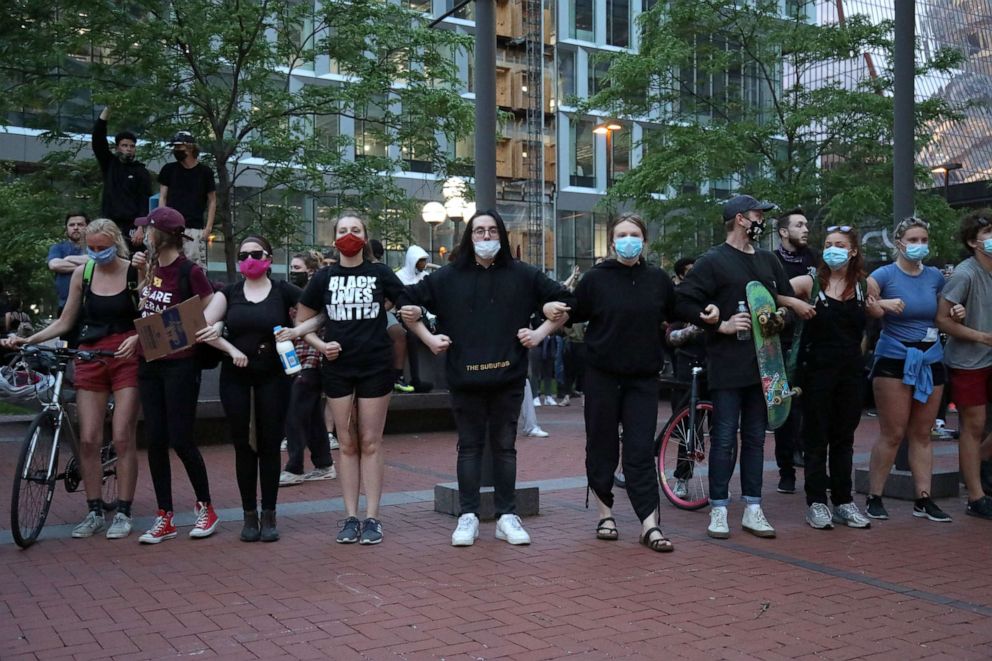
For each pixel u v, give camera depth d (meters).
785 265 8.18
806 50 20.59
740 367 6.52
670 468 7.88
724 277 6.52
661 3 21.12
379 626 4.59
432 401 12.90
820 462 6.93
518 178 39.31
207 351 6.50
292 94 16.64
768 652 4.27
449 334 6.40
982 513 7.26
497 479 6.51
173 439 6.36
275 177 16.78
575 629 4.56
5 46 14.63
